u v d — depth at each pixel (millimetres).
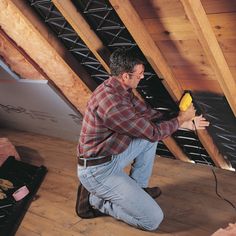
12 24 2256
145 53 1965
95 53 2154
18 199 2391
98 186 1925
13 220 2191
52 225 2166
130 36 2035
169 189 2426
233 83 1952
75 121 3189
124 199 1877
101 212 2145
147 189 2275
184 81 2238
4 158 2955
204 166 2721
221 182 2447
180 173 2645
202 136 2643
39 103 3125
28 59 2520
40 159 3174
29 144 3598
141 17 1819
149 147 2053
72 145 3475
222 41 1742
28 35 2291
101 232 2041
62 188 2596
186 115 1976
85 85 2557
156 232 1983
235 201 2203
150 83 2352
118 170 1908
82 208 2174
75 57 2402
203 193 2330
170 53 2014
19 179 2682
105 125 1788
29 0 2033
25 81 2811
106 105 1747
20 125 3977
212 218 2061
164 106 2529
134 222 1959
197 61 1982
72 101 2908
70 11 1909
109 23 1997
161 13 1731
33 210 2346
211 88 2189
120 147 1874
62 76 2615
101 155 1869
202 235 1925
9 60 2684
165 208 2205
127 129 1770
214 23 1660
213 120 2559
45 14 2094
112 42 2133
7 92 3182
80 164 1944
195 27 1584
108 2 1845
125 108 1745
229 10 1547
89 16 1994
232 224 1836
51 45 2240
